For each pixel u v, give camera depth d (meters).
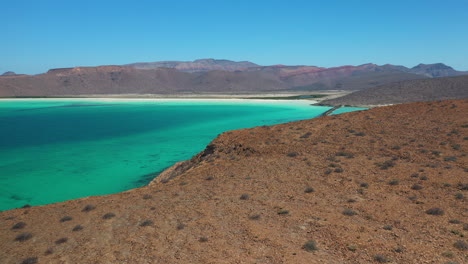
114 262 11.28
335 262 10.27
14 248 13.05
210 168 26.03
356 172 21.14
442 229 12.25
